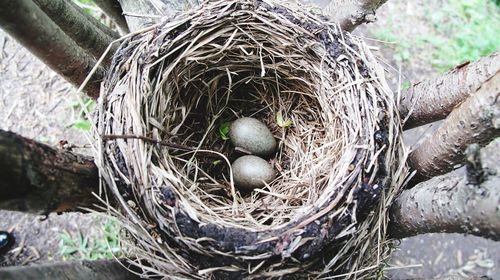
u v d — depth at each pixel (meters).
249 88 0.36
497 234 0.20
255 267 0.25
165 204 0.26
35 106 0.48
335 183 0.27
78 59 0.28
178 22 0.30
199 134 0.36
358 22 0.32
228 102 0.37
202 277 0.26
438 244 0.46
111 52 0.33
